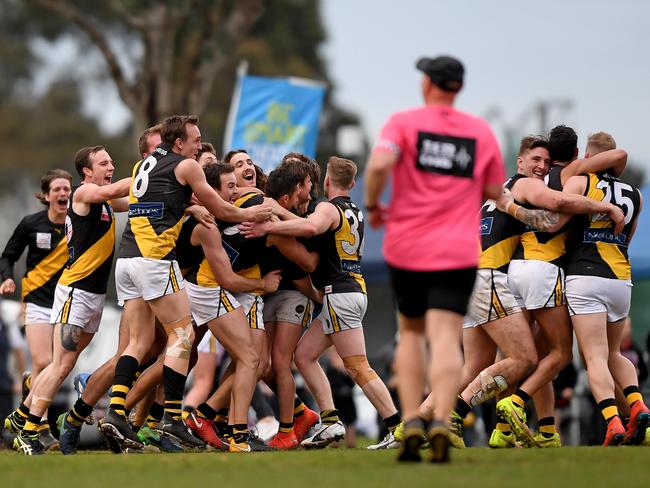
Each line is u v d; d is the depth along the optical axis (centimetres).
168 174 3173
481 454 2684
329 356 6209
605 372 3309
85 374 3734
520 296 3416
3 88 18825
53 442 3850
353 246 3562
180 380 3256
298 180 3556
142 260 3162
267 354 3638
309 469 2328
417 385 2377
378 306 7762
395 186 2375
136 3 10662
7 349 5434
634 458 2556
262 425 4862
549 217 3297
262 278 3509
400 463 2369
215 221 3444
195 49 10656
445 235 2328
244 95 6175
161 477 2230
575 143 3456
